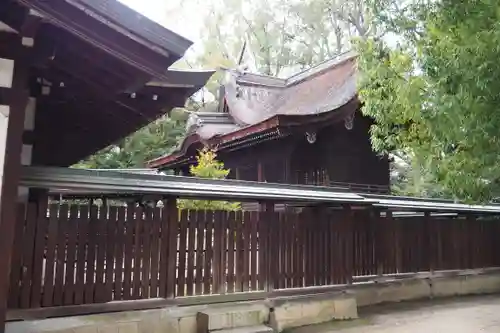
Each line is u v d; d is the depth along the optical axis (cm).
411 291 990
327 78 1455
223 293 656
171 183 612
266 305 687
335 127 1221
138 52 397
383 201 930
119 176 573
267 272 707
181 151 1467
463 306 934
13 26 385
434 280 1038
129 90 459
